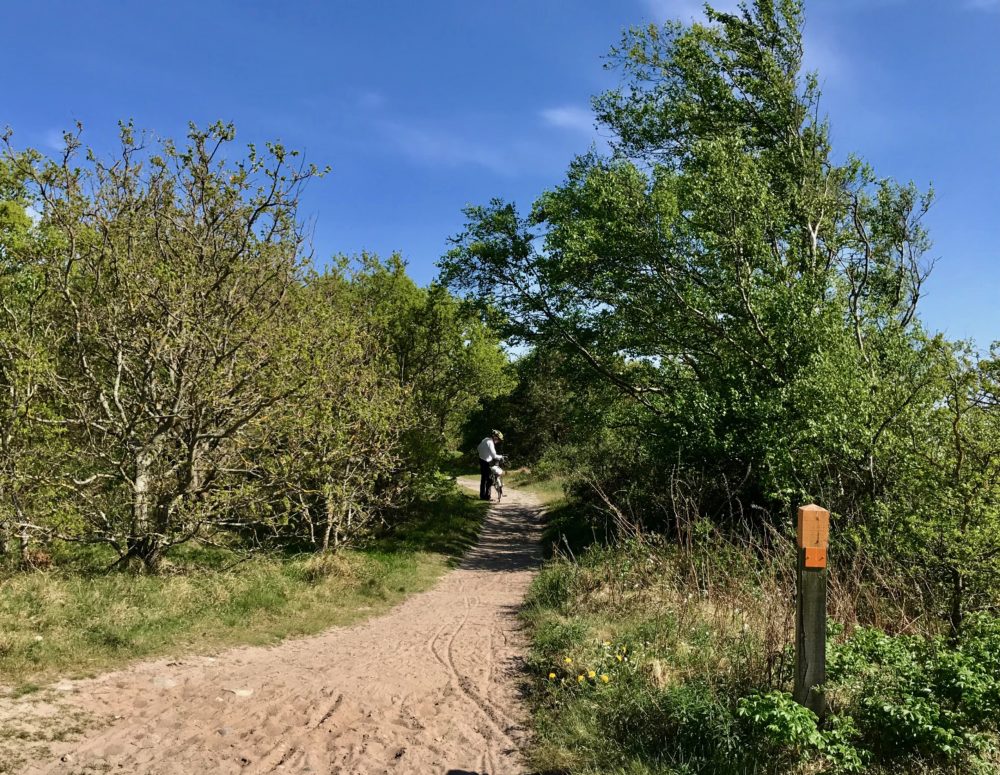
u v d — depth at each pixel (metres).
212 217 10.23
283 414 10.46
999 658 4.94
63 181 9.20
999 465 6.93
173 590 8.84
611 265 17.38
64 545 10.30
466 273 20.41
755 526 12.97
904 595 7.42
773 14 17.64
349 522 14.69
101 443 9.87
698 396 15.20
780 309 14.31
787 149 17.25
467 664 7.62
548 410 42.31
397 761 4.88
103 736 4.81
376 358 15.75
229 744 4.89
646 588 9.33
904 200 17.66
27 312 10.05
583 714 5.53
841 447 10.86
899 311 16.98
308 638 8.84
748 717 4.56
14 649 6.05
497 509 26.81
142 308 9.36
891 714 4.24
